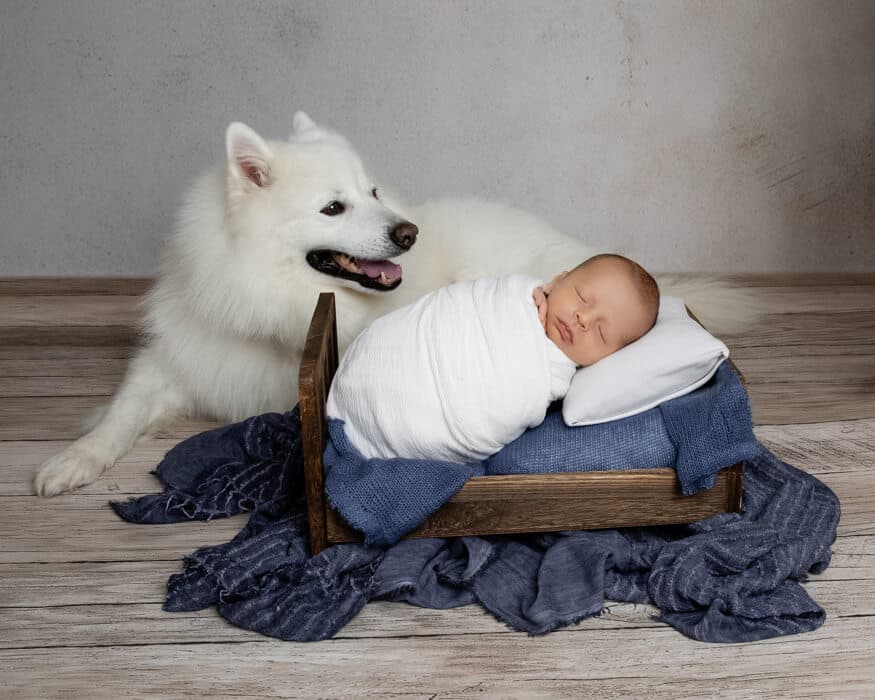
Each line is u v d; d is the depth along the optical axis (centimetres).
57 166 412
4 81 396
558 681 172
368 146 418
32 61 394
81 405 301
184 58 398
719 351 199
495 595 194
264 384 276
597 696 168
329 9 394
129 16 390
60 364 334
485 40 404
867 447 266
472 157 424
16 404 302
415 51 404
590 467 200
